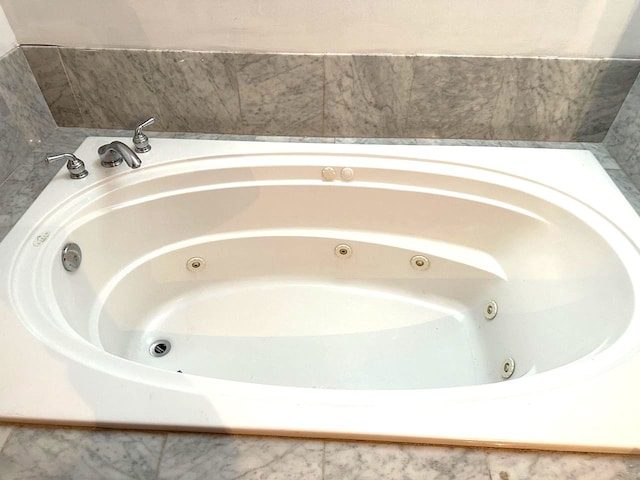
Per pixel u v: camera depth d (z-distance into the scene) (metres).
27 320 0.92
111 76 1.41
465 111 1.45
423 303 1.55
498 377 1.30
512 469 0.73
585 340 1.08
